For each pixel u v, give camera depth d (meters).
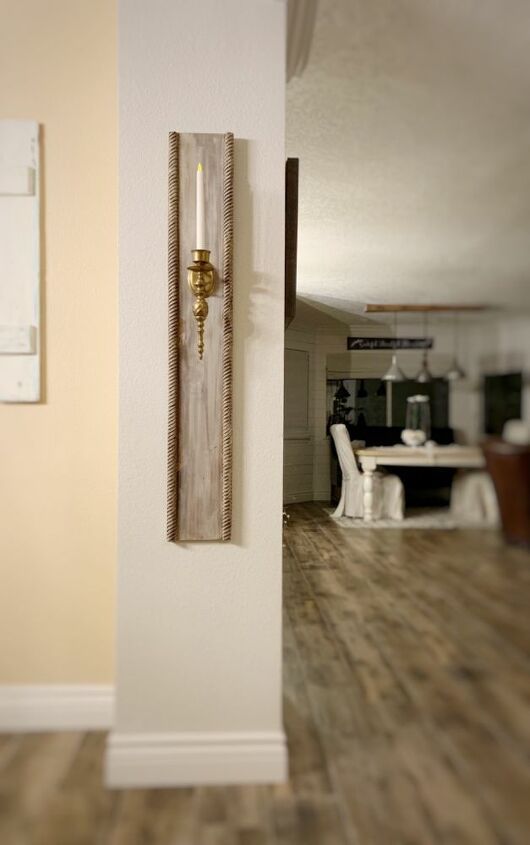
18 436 1.90
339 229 1.78
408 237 1.66
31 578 1.90
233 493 1.65
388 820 1.42
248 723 1.64
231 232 1.63
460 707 1.60
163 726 1.64
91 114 1.89
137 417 1.64
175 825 1.43
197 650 1.64
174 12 1.65
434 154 1.68
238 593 1.65
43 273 1.89
